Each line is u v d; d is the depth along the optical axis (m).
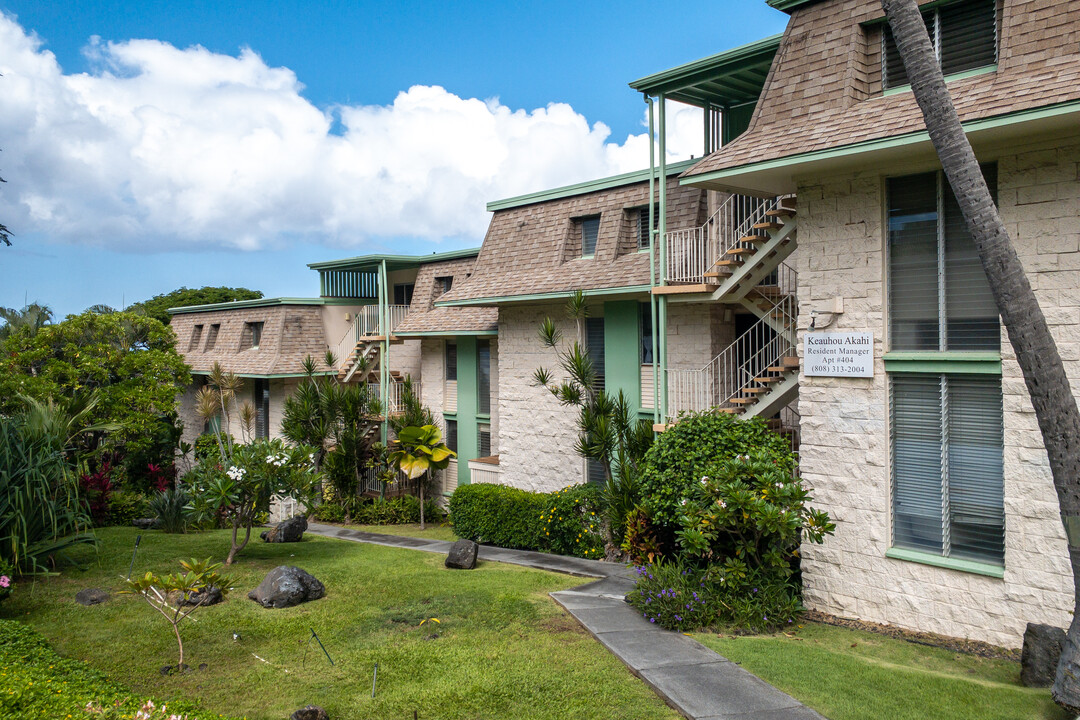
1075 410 7.15
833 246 11.02
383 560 14.27
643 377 17.03
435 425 22.16
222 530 17.58
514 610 10.98
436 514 22.80
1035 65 9.27
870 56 11.33
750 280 13.80
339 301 28.55
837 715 7.41
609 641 9.52
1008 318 7.22
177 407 29.98
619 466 15.80
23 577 11.78
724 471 10.73
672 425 13.46
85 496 16.50
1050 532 9.12
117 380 24.69
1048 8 9.43
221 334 31.23
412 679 8.57
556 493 17.12
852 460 10.84
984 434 9.90
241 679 8.54
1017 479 9.38
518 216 20.62
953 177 7.31
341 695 8.15
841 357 10.91
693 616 10.19
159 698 7.87
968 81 9.93
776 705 7.62
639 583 11.27
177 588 8.98
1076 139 8.95
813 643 9.75
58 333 23.70
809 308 11.30
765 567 11.00
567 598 11.62
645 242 17.42
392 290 28.83
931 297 10.35
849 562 10.88
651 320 16.83
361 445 23.58
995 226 7.20
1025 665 8.26
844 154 10.00
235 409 29.95
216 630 10.05
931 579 10.14
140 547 14.41
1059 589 9.05
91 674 8.02
